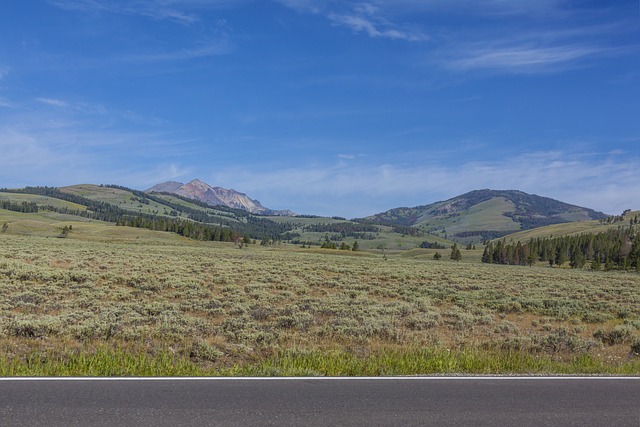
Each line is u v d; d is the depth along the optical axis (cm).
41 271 2739
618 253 12812
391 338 1477
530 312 2391
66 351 1045
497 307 2391
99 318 1478
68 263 3712
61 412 598
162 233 14850
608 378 912
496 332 1745
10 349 1073
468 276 4456
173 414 606
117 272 3083
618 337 1647
